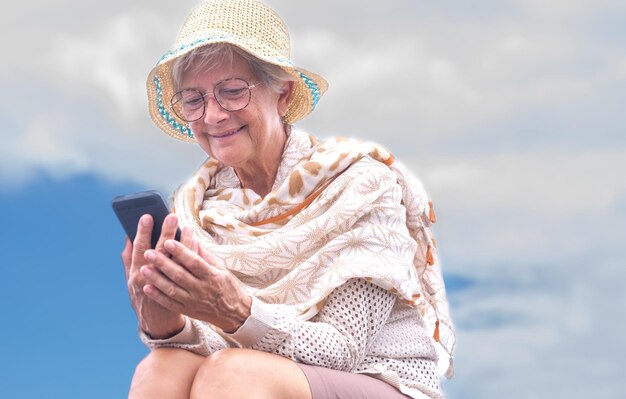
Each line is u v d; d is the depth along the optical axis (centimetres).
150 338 309
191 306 293
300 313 318
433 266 369
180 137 386
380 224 335
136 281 295
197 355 303
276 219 344
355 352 314
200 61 338
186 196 360
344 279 317
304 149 354
